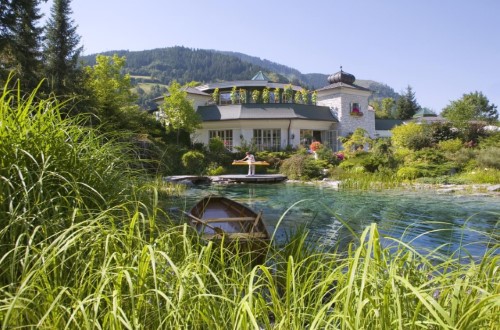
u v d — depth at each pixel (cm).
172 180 1684
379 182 1753
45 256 220
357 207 1043
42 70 1969
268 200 1209
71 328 175
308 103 3719
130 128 2080
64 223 256
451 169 1952
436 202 1134
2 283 216
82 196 277
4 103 290
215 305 188
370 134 3850
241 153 2862
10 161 263
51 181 276
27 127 289
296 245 426
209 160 2605
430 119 4988
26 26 1728
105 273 182
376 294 171
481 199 1203
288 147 3253
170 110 2881
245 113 3394
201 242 371
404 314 175
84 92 2123
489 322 172
